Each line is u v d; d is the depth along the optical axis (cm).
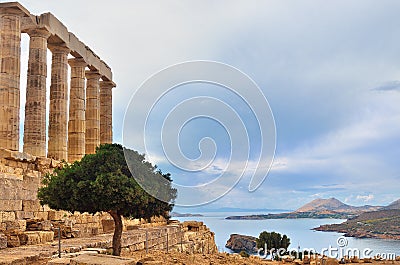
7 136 3178
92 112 4641
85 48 4331
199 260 2481
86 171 1952
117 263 1530
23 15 3391
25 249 2031
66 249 2027
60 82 3841
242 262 2797
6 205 2634
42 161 3259
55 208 2000
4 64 3241
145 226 4006
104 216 3875
